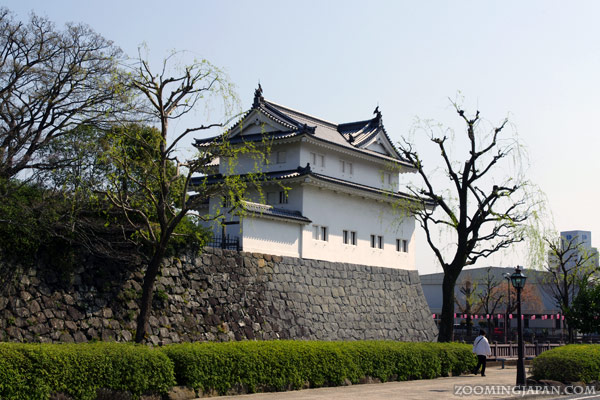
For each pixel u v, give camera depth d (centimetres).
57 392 1479
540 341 5034
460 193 3272
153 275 2261
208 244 3447
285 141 4178
